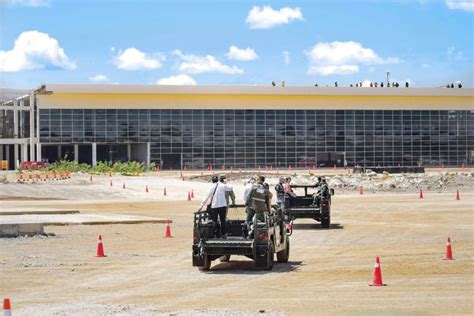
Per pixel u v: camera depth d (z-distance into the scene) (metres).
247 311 15.74
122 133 108.94
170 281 20.17
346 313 15.48
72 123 107.44
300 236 32.59
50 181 77.00
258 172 102.12
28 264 23.39
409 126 119.12
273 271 21.98
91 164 112.06
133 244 29.16
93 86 107.75
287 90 114.19
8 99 112.06
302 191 66.62
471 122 121.50
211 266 23.14
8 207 48.12
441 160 120.50
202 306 16.42
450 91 120.25
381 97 117.75
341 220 40.72
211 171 107.31
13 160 121.00
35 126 112.19
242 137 112.81
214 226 22.02
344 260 24.55
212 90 111.62
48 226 36.06
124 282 20.00
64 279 20.53
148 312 15.64
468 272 21.70
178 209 48.22
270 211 22.36
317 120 115.56
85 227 35.69
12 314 15.38
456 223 38.78
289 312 15.63
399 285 19.33
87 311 15.74
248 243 21.56
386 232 34.22
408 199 58.62
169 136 110.50
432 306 16.31
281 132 114.25
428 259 24.73
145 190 66.81
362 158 117.44
